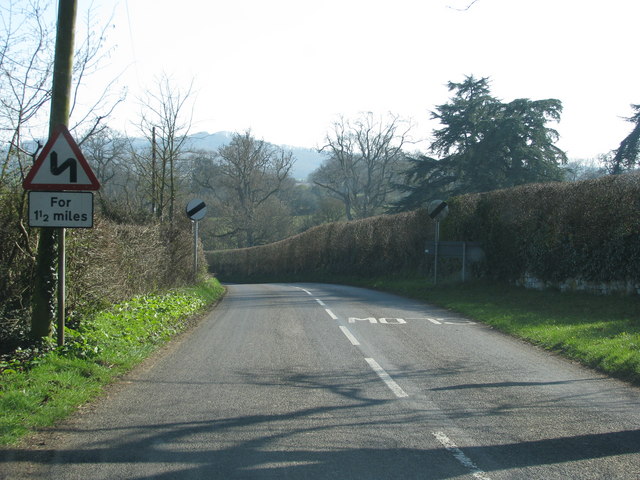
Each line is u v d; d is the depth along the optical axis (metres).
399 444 5.09
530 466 4.61
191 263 21.14
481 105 38.81
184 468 4.55
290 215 64.31
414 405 6.30
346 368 8.13
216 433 5.37
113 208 18.17
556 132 35.56
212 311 15.70
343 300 18.36
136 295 13.72
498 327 12.04
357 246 31.92
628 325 10.27
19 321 8.63
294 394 6.74
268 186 60.56
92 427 5.53
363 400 6.50
